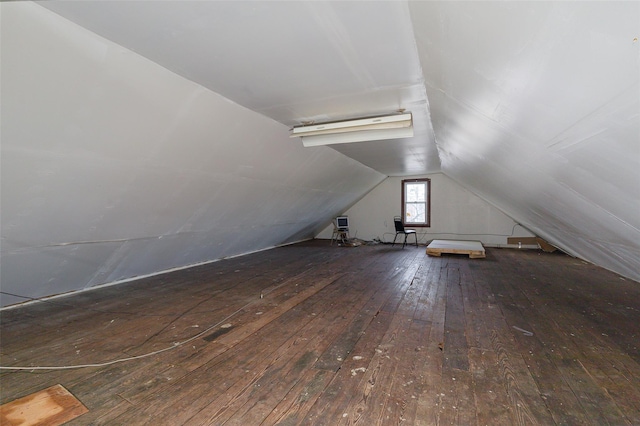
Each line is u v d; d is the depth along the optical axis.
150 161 2.88
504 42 1.17
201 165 3.38
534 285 4.18
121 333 2.74
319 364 2.16
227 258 6.43
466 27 1.24
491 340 2.51
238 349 2.41
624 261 3.68
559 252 6.88
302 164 4.86
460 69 1.68
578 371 2.04
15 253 2.89
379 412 1.65
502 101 1.70
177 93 2.39
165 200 3.56
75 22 1.59
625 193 1.76
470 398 1.76
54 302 3.61
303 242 9.13
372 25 1.65
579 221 3.13
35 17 1.48
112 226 3.40
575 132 1.48
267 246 7.73
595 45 0.90
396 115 3.10
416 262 5.91
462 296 3.72
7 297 3.33
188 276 4.88
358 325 2.86
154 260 4.70
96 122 2.21
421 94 2.68
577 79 1.11
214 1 1.45
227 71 2.21
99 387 1.92
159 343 2.54
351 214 9.40
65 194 2.63
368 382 1.93
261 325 2.89
